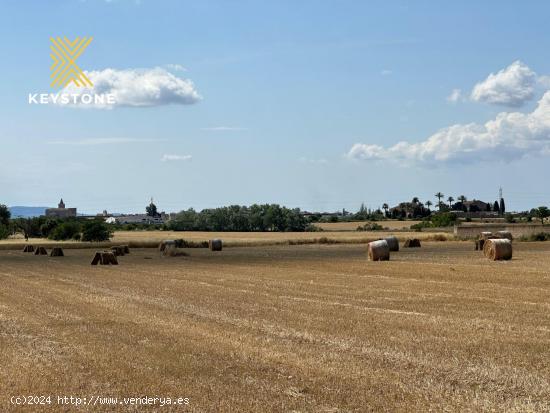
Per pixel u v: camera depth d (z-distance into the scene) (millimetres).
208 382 11945
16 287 31375
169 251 59500
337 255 55688
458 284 28938
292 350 14602
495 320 18703
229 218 148125
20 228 135125
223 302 23656
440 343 15227
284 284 30562
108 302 24281
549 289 26562
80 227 110312
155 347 15102
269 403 10617
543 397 10867
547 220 150750
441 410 10211
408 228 137750
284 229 145750
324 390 11320
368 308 21641
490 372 12375
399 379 11992
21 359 14133
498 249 43281
